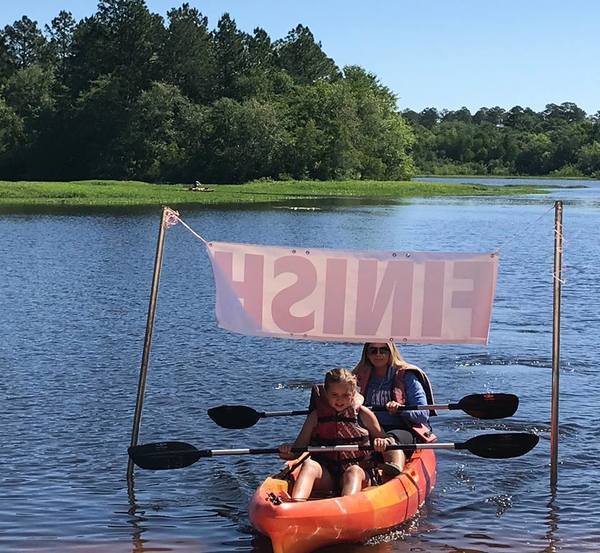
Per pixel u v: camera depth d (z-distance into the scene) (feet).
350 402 26.53
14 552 24.25
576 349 51.75
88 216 174.29
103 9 366.63
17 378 43.96
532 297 72.02
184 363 47.75
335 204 231.09
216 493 29.07
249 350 51.13
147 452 27.43
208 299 69.97
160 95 342.64
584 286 78.18
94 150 350.64
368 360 29.48
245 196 265.54
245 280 28.99
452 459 32.24
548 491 29.09
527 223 161.68
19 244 114.83
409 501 26.32
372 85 407.85
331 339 28.96
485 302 28.37
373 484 27.04
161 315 62.59
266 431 35.55
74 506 27.68
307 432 26.89
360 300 28.73
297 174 339.57
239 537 25.53
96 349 51.16
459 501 28.09
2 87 391.65
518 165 624.59
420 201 251.80
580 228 150.00
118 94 350.23
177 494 28.91
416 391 28.84
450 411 38.60
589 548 24.73
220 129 332.80
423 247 118.52
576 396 41.06
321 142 339.98
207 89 373.20
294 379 44.37
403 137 385.29
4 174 367.25
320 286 28.78
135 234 132.67
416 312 28.60
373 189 311.88
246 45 409.90
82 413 37.93
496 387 42.83
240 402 40.01
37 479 29.99
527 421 36.96
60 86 372.79
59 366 46.73
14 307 65.41
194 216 177.88
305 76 428.15
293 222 162.61
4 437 34.45
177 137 340.18
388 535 25.35
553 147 618.85
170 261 97.25
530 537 25.44
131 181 317.83
